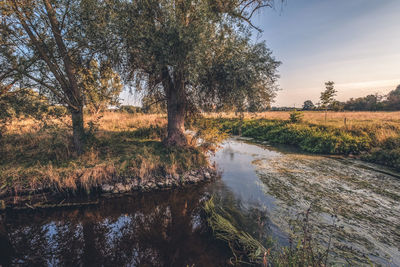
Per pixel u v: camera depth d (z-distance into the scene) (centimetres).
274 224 436
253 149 1294
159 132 1195
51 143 812
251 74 679
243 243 365
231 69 691
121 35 619
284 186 659
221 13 717
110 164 674
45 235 429
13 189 566
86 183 609
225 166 907
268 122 2053
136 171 685
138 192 627
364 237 386
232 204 540
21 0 571
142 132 1185
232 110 884
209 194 614
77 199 577
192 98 866
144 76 791
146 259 352
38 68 664
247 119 2262
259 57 706
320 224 432
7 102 672
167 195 614
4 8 541
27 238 418
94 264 344
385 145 1009
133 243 398
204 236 414
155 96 895
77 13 633
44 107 700
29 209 527
